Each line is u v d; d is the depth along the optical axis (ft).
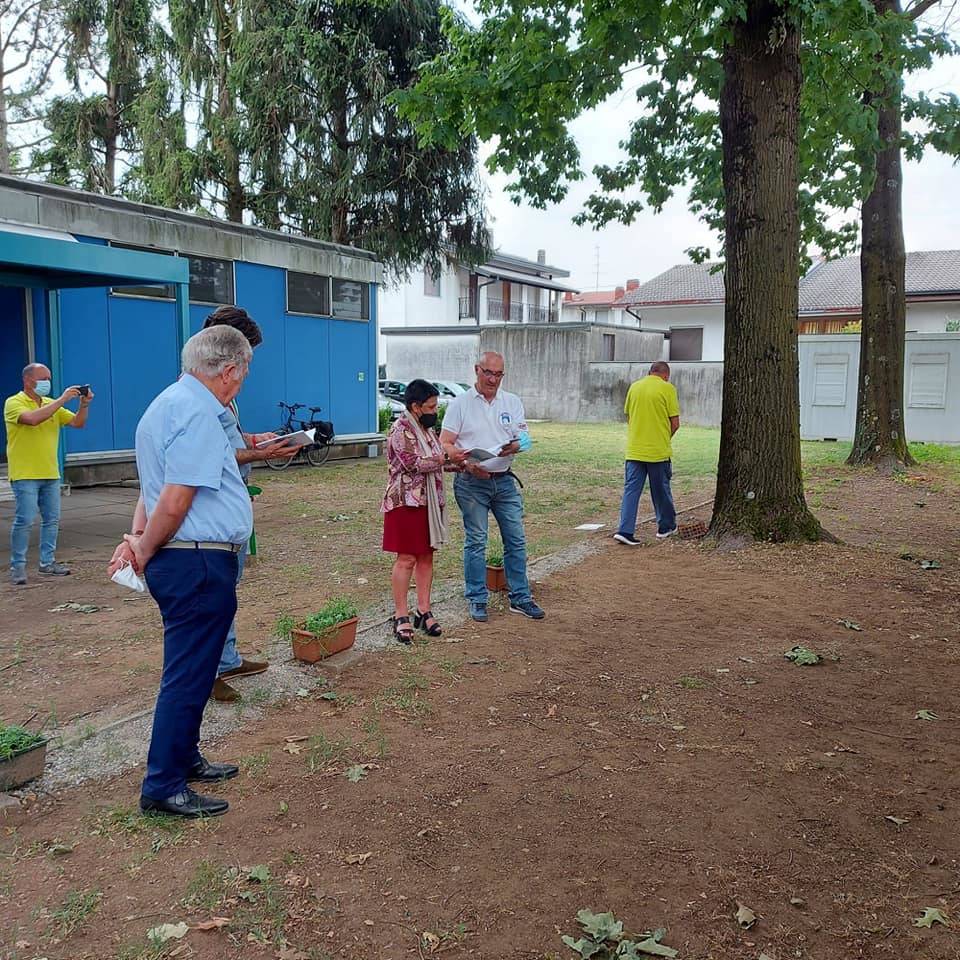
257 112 63.36
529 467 52.34
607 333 105.09
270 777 11.96
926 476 45.09
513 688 15.58
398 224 70.08
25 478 23.12
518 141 33.94
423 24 63.62
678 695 15.40
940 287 103.71
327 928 8.76
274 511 36.04
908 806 11.50
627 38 27.27
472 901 9.25
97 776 11.94
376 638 18.30
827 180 45.57
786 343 27.17
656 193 48.06
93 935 8.58
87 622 19.70
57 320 36.96
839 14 24.98
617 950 8.44
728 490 28.12
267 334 49.70
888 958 8.47
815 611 20.79
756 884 9.67
